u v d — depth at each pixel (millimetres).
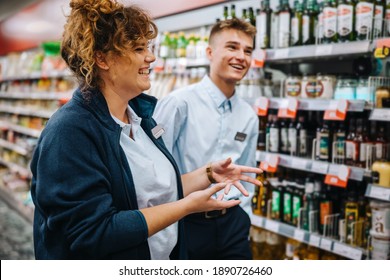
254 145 2332
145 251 1355
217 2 3344
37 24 7094
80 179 1184
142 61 1296
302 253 2820
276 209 2891
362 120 2441
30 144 6492
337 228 2562
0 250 4324
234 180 1589
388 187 2180
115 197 1284
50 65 6156
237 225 2141
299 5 2746
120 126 1330
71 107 1247
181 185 1534
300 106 2570
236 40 2086
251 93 3010
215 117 2174
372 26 2367
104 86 1326
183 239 1576
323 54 2395
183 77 3791
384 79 2391
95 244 1172
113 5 1266
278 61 3195
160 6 4109
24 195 6035
